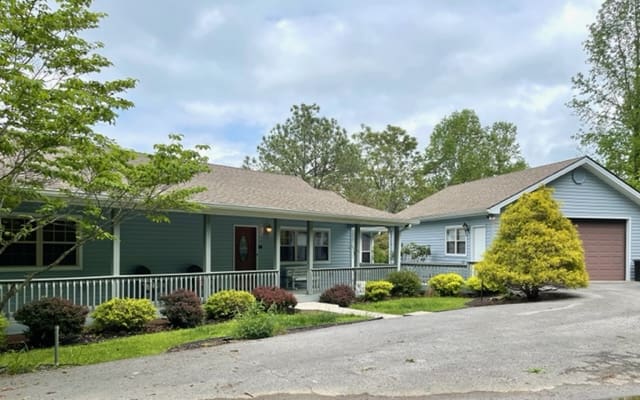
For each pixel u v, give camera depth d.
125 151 7.22
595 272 16.52
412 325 8.43
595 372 5.19
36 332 7.80
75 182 6.75
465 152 40.75
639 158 21.38
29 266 9.89
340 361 5.79
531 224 12.11
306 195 16.03
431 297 14.41
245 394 4.57
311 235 13.52
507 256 12.20
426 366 5.49
